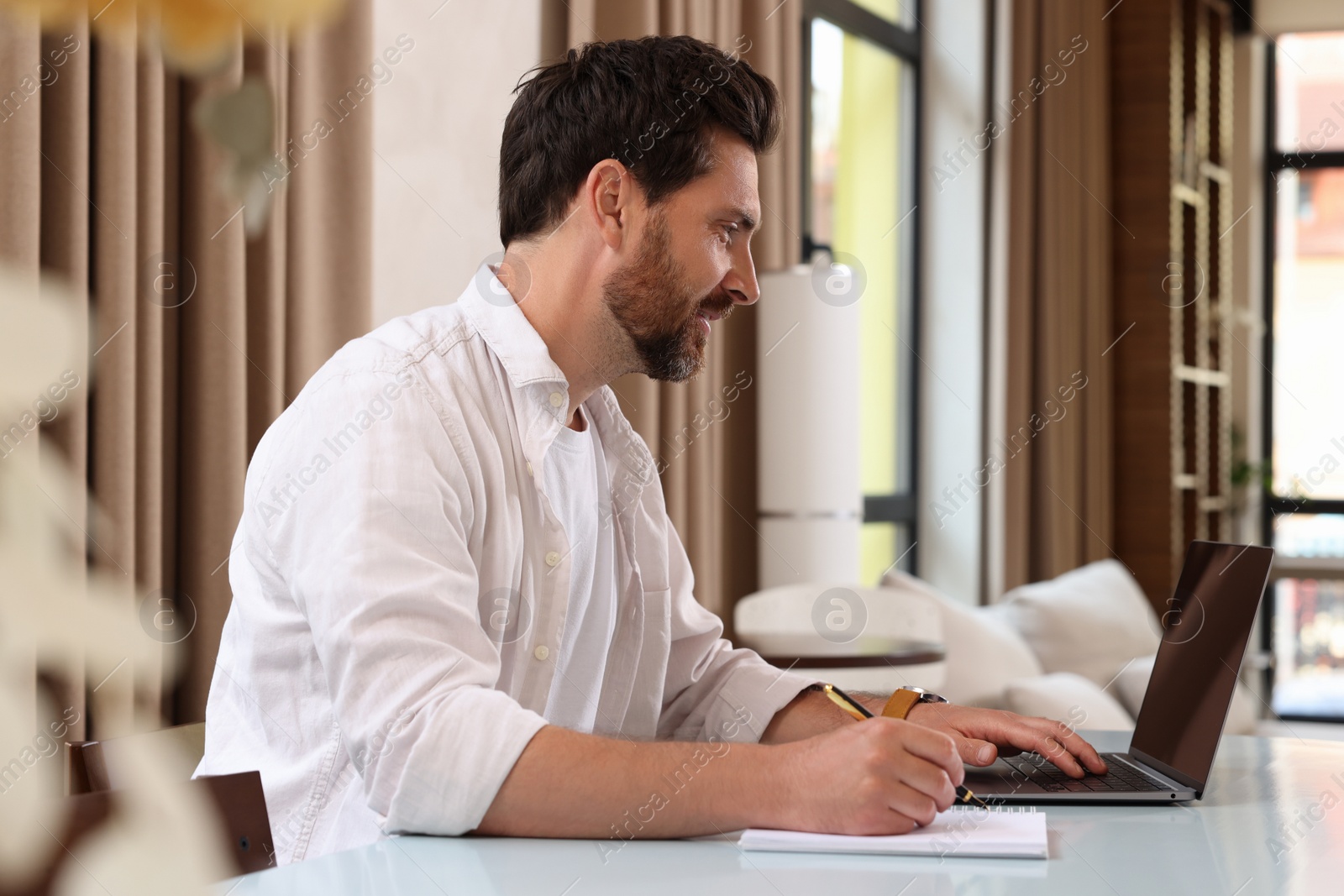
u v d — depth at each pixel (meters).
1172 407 5.28
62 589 0.11
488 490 1.10
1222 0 5.94
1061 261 4.77
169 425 1.69
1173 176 5.29
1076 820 0.96
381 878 0.75
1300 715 6.14
